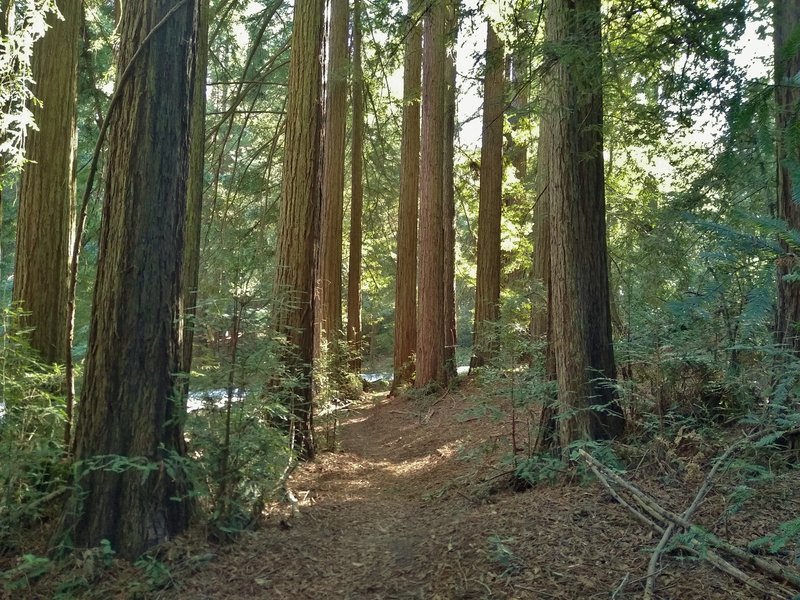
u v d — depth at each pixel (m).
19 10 5.23
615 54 5.48
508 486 5.82
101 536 3.94
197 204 7.07
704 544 3.32
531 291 8.62
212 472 4.41
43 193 6.34
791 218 4.02
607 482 4.66
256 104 15.28
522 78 6.59
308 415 7.91
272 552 4.29
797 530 1.72
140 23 4.25
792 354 3.53
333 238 15.13
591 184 5.87
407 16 7.33
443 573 3.84
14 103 6.23
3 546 3.96
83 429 4.14
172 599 3.56
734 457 4.32
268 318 4.72
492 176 14.65
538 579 3.55
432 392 13.59
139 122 4.20
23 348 4.95
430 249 14.28
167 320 4.30
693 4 4.53
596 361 5.69
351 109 19.72
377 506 5.94
